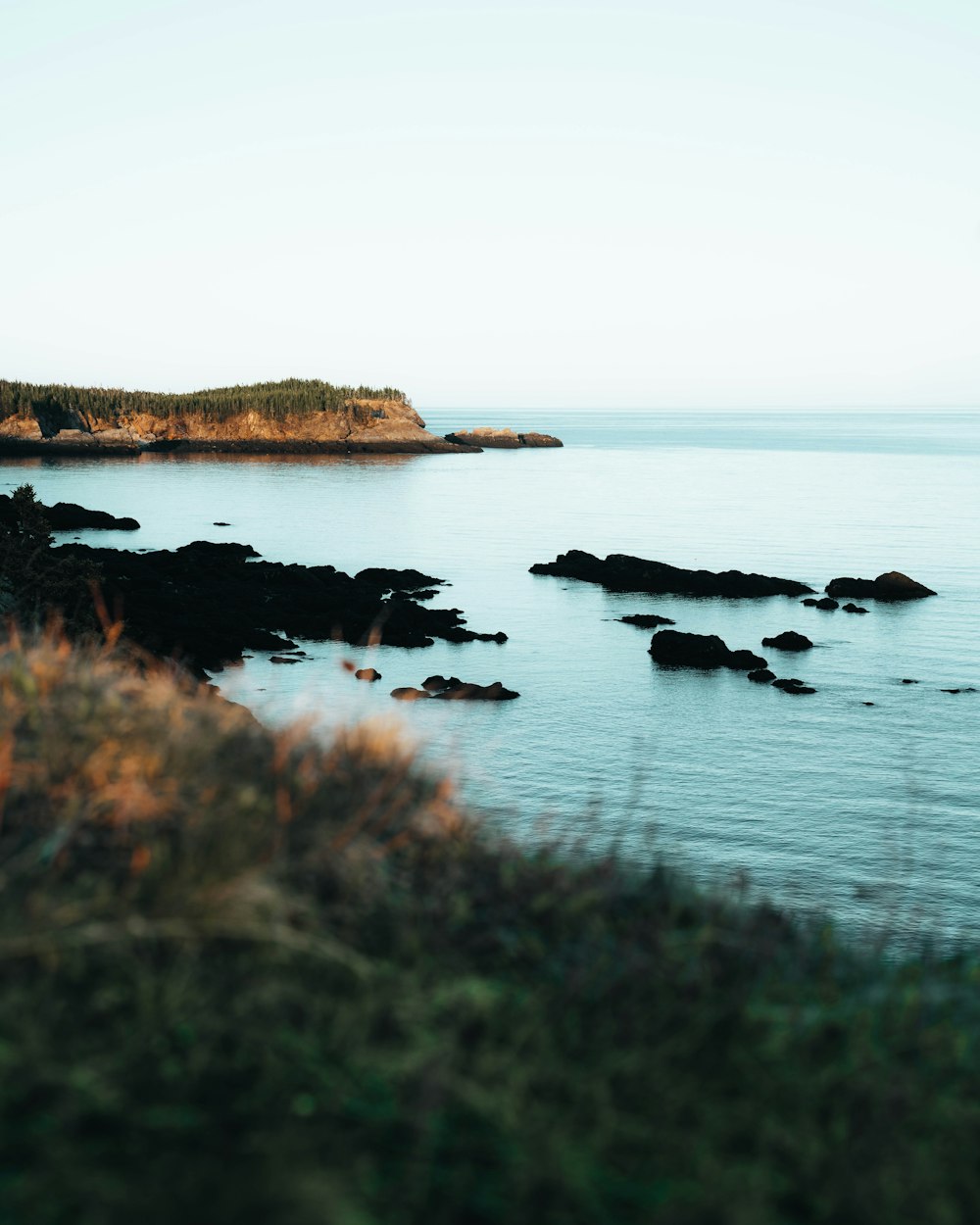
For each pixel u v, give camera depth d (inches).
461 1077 119.0
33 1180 98.8
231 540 3097.9
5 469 5546.3
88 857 146.6
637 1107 121.4
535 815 933.8
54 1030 117.4
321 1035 124.1
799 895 779.4
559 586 2373.3
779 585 2285.9
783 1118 124.0
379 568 2406.5
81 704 181.0
